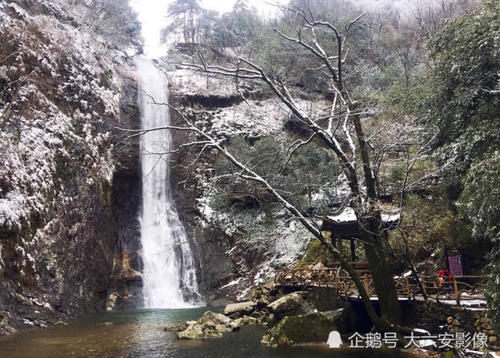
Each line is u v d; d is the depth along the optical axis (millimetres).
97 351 13164
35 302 19750
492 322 10953
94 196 26906
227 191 29516
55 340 15125
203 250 30906
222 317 17578
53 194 23547
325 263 24031
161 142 31844
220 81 39250
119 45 42156
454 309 13117
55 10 33844
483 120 17828
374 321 13523
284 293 20859
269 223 30375
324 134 14672
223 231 31234
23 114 23906
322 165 26531
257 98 39656
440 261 19844
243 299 27531
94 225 26375
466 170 18234
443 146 19469
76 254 24062
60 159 24953
